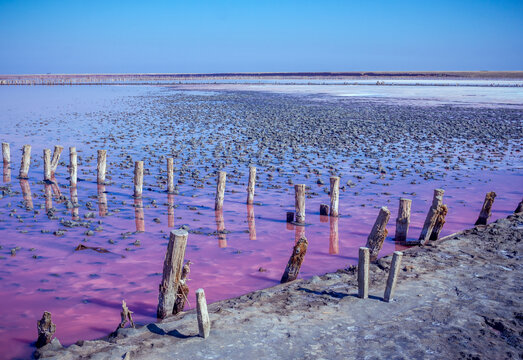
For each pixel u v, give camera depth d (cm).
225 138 3209
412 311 827
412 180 2064
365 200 1744
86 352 693
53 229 1349
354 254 1223
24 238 1270
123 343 713
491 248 1180
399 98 7575
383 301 869
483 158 2584
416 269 1036
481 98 7575
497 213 1598
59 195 1716
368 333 748
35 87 11844
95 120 4247
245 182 1994
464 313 821
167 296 837
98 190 1822
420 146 2973
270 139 3167
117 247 1224
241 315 808
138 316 868
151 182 1959
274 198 1756
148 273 1067
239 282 1035
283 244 1288
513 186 1975
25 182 1938
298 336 734
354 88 11381
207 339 720
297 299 882
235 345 704
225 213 1557
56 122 4059
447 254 1140
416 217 1542
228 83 15025
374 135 3422
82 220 1436
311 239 1332
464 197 1795
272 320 788
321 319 795
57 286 993
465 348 705
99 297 948
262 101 6800
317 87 11938
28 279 1023
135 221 1445
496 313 822
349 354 686
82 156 2511
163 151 2669
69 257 1149
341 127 3834
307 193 1831
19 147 2773
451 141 3197
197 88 11281
